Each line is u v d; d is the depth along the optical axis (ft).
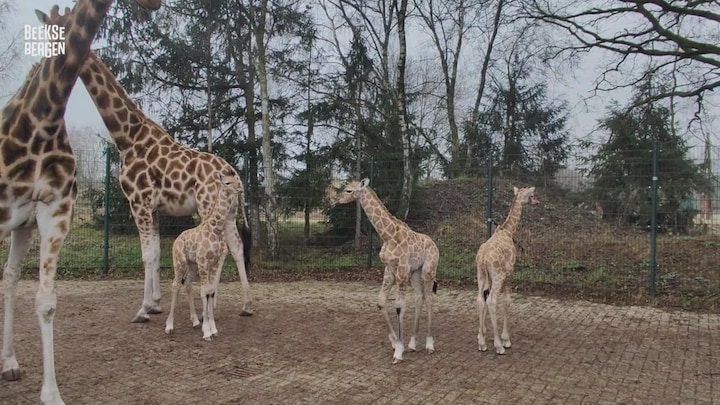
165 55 46.85
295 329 22.99
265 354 19.25
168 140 25.12
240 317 25.17
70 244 40.93
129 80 45.57
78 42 13.23
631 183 34.45
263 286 34.06
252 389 15.71
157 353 19.16
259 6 45.62
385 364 18.29
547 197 43.60
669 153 31.58
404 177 47.01
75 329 22.33
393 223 18.93
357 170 48.44
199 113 50.19
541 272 35.35
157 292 24.99
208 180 23.82
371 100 55.52
